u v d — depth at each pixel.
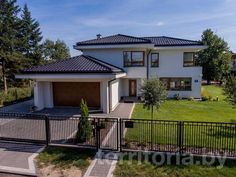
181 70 26.28
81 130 10.61
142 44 23.03
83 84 19.61
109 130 12.48
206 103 23.27
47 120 10.60
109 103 18.45
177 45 25.61
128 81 25.98
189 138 10.62
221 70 46.84
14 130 13.04
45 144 10.74
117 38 25.92
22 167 8.71
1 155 9.75
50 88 19.84
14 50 34.56
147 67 25.53
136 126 12.54
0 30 31.69
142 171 8.10
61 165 8.80
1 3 33.88
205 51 47.31
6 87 33.97
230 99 13.70
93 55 24.72
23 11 43.84
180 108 20.39
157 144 10.11
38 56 44.25
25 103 23.39
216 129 11.80
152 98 12.16
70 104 20.03
